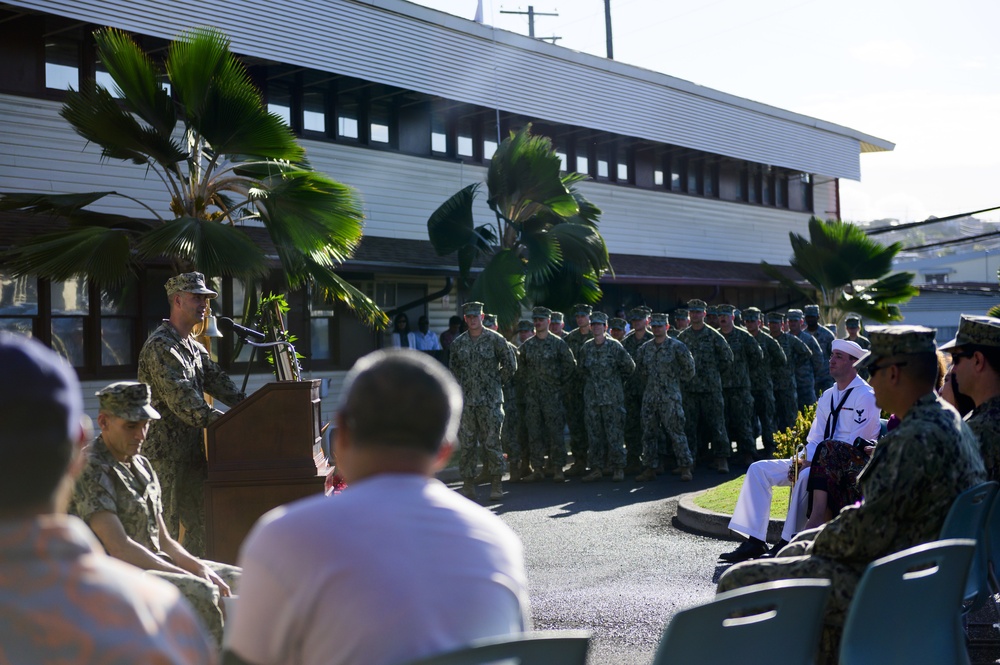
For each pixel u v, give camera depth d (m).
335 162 18.28
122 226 12.88
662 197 25.69
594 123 22.52
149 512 4.88
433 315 19.70
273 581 2.07
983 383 5.07
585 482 13.63
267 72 17.25
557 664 2.13
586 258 17.81
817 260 26.02
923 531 4.06
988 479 4.88
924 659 3.40
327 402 17.42
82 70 14.71
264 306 7.39
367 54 17.73
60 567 1.56
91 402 14.38
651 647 5.88
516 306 16.09
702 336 14.41
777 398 16.42
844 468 6.98
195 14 15.33
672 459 14.98
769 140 27.83
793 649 2.95
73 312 14.25
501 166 17.64
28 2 13.48
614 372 13.63
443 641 2.03
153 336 6.39
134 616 1.58
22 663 1.51
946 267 53.66
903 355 4.22
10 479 1.55
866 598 3.20
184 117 11.91
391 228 19.22
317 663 2.03
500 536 2.24
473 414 12.41
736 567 4.29
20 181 14.05
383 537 2.08
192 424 6.23
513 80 20.59
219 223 11.51
